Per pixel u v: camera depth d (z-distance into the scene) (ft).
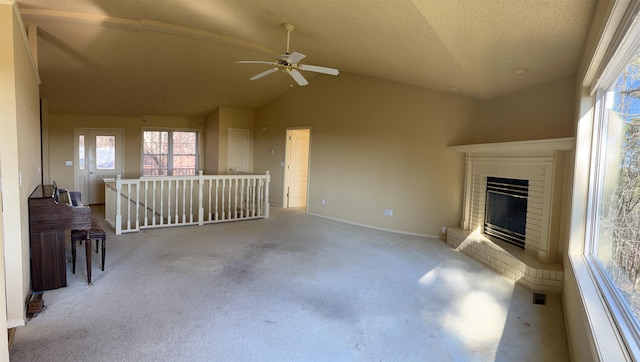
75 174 27.02
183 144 31.55
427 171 19.67
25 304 9.43
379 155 21.33
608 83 8.21
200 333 8.70
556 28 8.57
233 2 12.46
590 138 9.47
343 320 9.64
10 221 8.62
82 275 12.26
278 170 28.35
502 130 16.99
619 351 4.98
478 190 17.29
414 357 8.04
